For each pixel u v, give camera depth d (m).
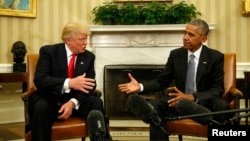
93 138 0.85
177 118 0.91
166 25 4.18
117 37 4.39
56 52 2.38
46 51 2.37
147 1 4.47
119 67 4.27
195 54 2.44
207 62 2.39
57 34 4.43
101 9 4.34
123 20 4.30
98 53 4.42
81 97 2.24
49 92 2.27
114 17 4.32
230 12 4.36
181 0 4.47
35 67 2.54
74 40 2.29
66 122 2.18
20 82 3.84
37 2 4.33
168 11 4.24
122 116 4.29
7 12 4.07
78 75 2.34
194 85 2.40
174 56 2.53
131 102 0.91
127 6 4.32
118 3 4.51
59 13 4.43
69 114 2.17
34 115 2.04
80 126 2.18
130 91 2.26
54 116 2.17
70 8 4.47
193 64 2.42
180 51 2.53
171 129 2.23
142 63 4.39
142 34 4.37
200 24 2.36
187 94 2.32
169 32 4.32
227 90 2.54
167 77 2.53
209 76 2.39
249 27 4.32
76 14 4.49
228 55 2.67
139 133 3.63
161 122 0.91
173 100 2.14
